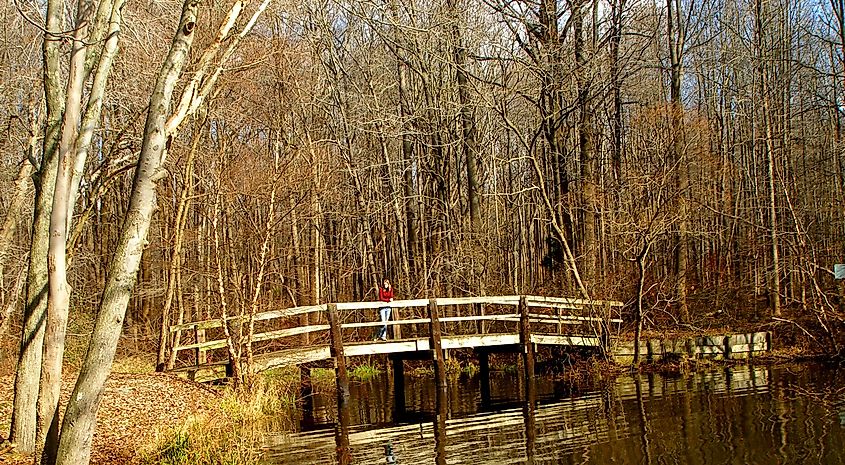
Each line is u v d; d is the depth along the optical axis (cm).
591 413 1256
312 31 2273
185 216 1750
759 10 2222
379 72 2577
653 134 2366
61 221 720
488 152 2562
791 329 1898
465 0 2097
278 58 1803
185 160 1709
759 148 2723
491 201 2941
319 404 1519
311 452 1055
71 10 1078
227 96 1675
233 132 1683
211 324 1523
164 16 1281
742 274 2369
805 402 1205
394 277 2659
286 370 1802
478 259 2134
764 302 2255
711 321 2095
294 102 1977
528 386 1636
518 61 1870
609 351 1742
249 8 1405
